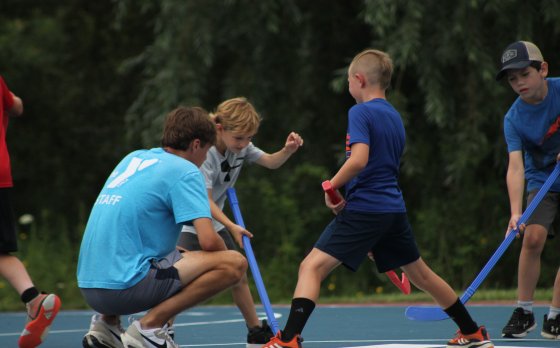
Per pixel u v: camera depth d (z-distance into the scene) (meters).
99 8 55.75
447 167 34.62
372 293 38.06
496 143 35.22
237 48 38.81
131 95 54.19
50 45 57.09
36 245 38.03
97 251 12.30
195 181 12.40
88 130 55.41
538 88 15.58
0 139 14.66
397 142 12.87
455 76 35.69
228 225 14.41
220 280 12.48
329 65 40.50
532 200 15.57
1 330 21.58
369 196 12.54
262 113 38.19
